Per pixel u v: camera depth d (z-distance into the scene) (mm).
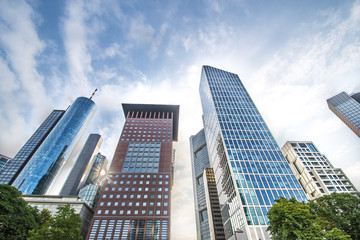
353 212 38094
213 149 104375
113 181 79375
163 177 82188
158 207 70812
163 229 64625
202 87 143125
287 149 126500
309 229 27141
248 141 81938
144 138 104812
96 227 63500
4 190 36969
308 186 103938
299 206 31078
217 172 94312
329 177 99938
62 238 31844
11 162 160875
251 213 55719
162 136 106938
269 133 86812
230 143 80375
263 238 50094
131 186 77562
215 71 138125
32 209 43188
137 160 90250
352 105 165750
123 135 106375
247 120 93750
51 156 162500
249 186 63469
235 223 63906
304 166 109188
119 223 65000
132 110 133500
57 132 181750
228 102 105750
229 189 72312
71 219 34250
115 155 92438
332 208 40406
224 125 89812
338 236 25953
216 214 135250
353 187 94125
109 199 72312
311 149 122375
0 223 32906
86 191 126688
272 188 63375
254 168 70125
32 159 156500
